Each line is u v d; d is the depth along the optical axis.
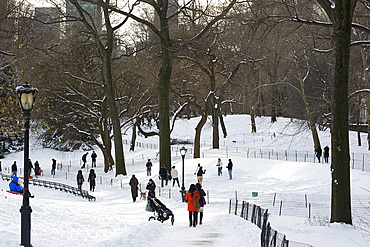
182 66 50.34
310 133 69.88
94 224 19.33
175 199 32.78
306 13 30.14
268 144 68.38
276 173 40.09
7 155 72.44
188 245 14.68
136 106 54.28
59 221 18.39
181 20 48.31
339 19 20.27
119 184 42.31
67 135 54.31
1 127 20.47
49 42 51.19
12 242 13.60
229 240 15.71
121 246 14.17
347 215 20.20
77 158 70.00
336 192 20.36
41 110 47.94
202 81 53.34
